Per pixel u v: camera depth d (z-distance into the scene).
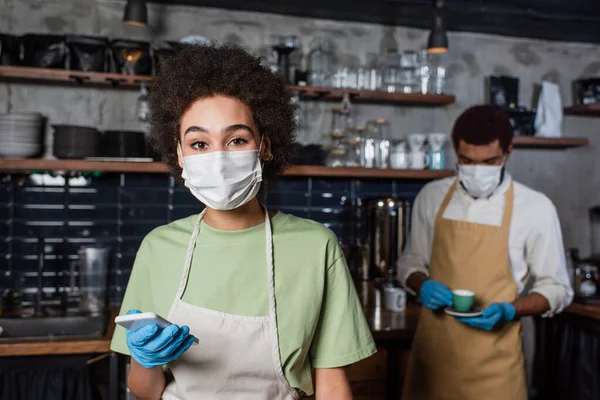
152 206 3.11
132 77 2.78
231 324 1.12
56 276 2.99
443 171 3.19
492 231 2.14
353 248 3.15
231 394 1.13
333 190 3.35
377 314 2.84
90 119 3.03
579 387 2.99
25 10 2.92
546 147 3.73
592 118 3.80
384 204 3.03
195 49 1.16
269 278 1.14
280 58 3.04
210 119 1.08
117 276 3.07
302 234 1.19
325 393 1.18
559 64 3.76
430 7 3.11
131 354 1.05
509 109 3.46
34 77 2.73
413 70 3.28
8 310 2.83
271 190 3.26
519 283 2.17
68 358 2.39
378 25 3.42
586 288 3.13
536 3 3.18
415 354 2.28
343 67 3.23
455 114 3.57
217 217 1.19
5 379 2.34
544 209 2.15
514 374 2.07
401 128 3.49
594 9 3.26
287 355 1.12
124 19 2.68
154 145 1.26
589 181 3.80
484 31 3.57
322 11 3.19
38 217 2.97
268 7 3.13
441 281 2.24
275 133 1.19
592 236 3.76
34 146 2.71
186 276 1.15
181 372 1.14
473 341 2.09
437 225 2.28
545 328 3.33
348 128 3.18
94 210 3.04
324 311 1.19
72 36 2.73
